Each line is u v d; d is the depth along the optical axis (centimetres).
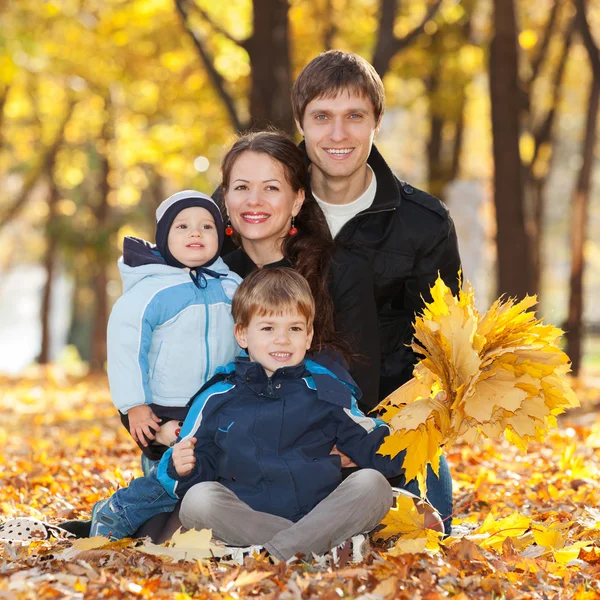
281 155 526
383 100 551
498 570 435
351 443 475
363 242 557
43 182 3547
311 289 519
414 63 1991
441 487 535
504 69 1485
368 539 473
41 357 3275
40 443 1034
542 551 471
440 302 471
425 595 388
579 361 1831
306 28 2081
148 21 1941
